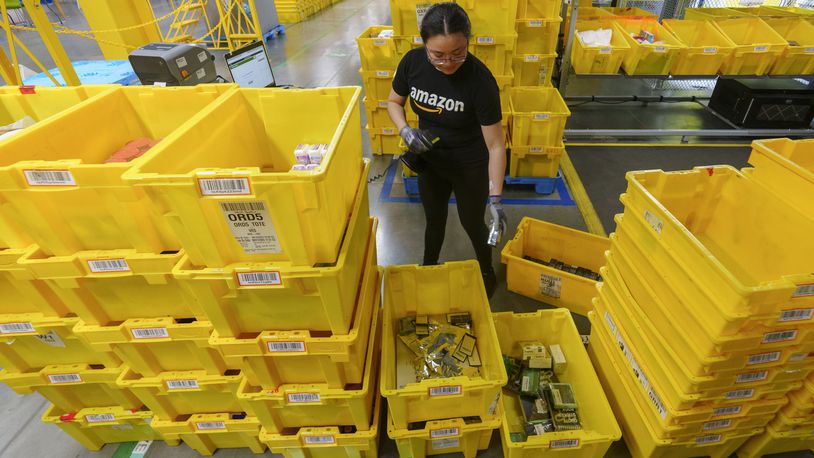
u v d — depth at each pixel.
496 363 1.67
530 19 3.56
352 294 1.39
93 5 4.98
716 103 4.90
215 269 1.11
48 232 1.14
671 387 1.44
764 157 1.57
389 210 3.51
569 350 2.02
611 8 5.51
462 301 2.24
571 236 2.64
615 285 1.75
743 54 3.73
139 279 1.27
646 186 1.64
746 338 1.19
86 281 1.27
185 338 1.36
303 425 1.68
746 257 1.66
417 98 1.89
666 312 1.41
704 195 1.72
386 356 1.71
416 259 2.95
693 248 1.26
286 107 1.60
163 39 6.12
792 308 1.17
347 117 1.28
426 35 1.54
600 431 1.72
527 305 2.55
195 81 2.93
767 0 5.80
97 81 3.50
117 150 1.68
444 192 2.19
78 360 1.59
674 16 6.07
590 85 5.81
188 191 0.98
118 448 1.92
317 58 7.66
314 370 1.47
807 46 3.67
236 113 1.56
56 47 2.50
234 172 0.96
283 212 1.01
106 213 1.14
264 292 1.21
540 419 1.81
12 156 1.24
